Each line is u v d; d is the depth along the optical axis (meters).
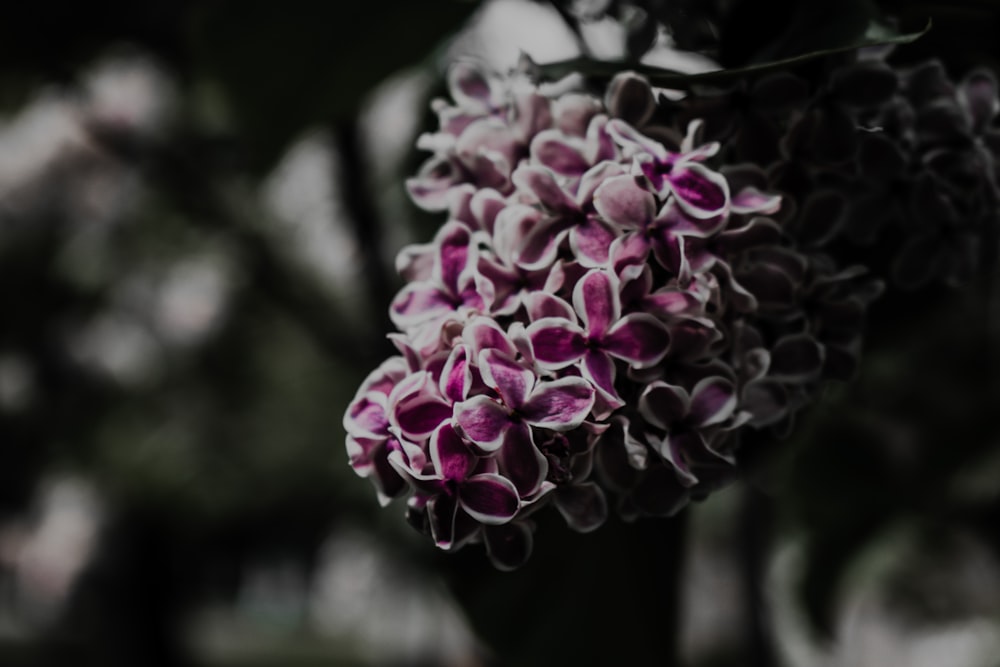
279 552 4.49
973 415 0.50
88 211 0.94
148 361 1.18
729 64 0.27
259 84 0.35
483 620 0.31
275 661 3.05
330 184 0.54
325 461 1.24
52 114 0.80
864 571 0.56
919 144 0.26
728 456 0.24
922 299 0.32
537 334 0.22
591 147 0.24
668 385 0.23
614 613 0.32
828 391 0.32
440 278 0.24
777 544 0.60
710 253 0.23
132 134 0.76
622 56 0.30
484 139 0.25
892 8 0.28
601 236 0.23
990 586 0.63
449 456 0.22
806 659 0.63
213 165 0.75
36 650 2.21
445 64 0.36
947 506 0.51
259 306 1.07
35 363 1.24
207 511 1.36
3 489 1.85
